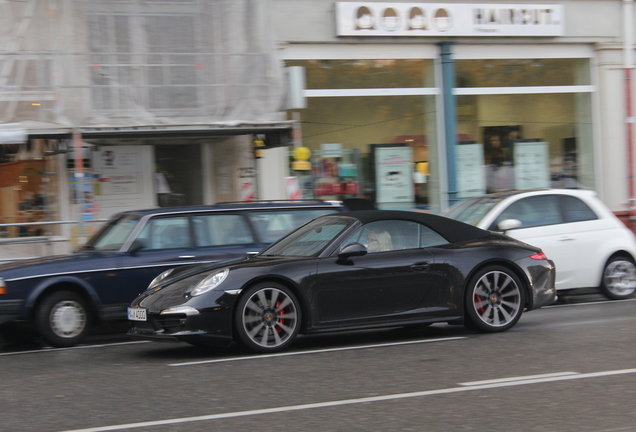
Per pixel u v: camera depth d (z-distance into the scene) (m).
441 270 14.62
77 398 10.77
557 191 20.48
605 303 20.17
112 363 13.65
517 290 15.32
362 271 14.12
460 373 11.62
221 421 9.25
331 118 28.45
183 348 15.10
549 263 15.81
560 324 16.39
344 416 9.34
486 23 29.38
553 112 30.95
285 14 27.52
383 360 12.83
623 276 20.67
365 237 14.51
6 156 25.67
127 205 26.75
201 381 11.59
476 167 30.17
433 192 29.67
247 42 25.14
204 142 27.00
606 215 20.67
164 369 12.72
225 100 24.56
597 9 30.89
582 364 12.02
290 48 27.83
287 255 14.76
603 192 31.31
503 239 15.71
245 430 8.84
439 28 28.81
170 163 27.20
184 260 16.77
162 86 24.16
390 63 29.03
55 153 25.27
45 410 10.12
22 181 25.77
